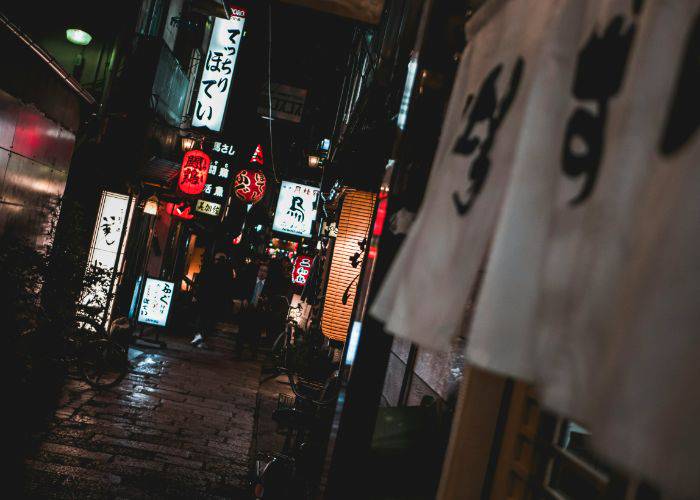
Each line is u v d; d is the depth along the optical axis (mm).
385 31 10664
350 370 3682
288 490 7043
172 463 8898
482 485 3656
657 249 1054
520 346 1392
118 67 15883
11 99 10023
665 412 940
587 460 2875
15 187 10859
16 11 12195
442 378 5105
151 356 16828
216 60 19078
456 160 2295
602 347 1170
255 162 24219
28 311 9883
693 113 1096
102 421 10109
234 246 32312
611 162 1313
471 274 1851
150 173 17250
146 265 18766
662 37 1261
